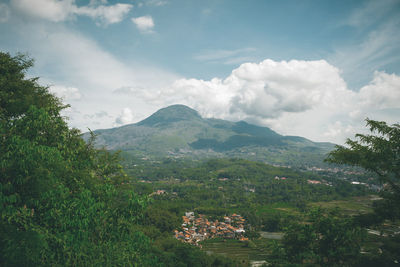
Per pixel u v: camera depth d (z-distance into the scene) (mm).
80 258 7012
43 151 7676
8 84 16016
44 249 6492
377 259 8828
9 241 5785
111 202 9438
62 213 7145
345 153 10453
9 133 8242
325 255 9516
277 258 10133
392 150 9664
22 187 7168
